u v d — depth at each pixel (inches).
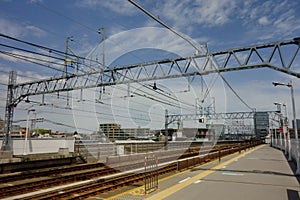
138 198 344.8
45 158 817.5
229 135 3120.1
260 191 386.0
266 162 815.1
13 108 1004.6
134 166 757.3
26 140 967.0
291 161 847.1
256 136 3046.3
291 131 1392.7
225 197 348.2
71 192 405.1
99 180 505.7
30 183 490.3
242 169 635.5
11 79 1012.5
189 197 346.9
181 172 581.9
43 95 954.7
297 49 567.8
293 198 346.3
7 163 713.0
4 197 397.1
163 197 347.3
